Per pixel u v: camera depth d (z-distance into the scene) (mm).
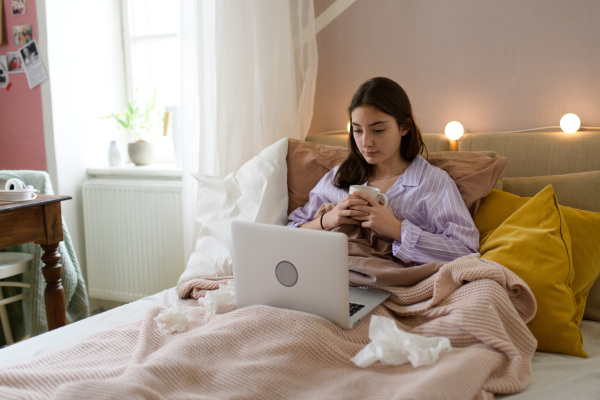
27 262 2156
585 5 1810
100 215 2625
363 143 1531
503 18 1947
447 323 1143
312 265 1121
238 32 2141
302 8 2162
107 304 2836
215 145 2215
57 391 867
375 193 1479
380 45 2188
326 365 1062
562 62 1869
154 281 2572
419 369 1020
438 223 1478
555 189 1664
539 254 1301
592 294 1502
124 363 1099
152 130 2863
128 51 2863
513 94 1966
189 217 2291
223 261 1663
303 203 1834
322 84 2330
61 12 2521
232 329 1103
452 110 2084
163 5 2775
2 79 2613
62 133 2562
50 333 1373
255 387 969
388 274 1347
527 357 1126
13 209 1788
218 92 2156
